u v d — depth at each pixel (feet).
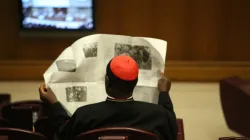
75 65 13.67
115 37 13.99
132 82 12.21
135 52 14.05
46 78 13.57
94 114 12.27
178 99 31.68
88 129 12.32
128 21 36.04
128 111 12.30
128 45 14.02
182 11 35.83
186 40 36.37
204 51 36.60
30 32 35.24
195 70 35.88
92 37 13.99
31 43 36.63
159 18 35.96
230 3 35.78
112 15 35.99
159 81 14.07
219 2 35.76
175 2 35.70
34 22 35.06
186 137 25.20
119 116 12.28
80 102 13.73
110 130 11.41
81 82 13.82
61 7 34.81
